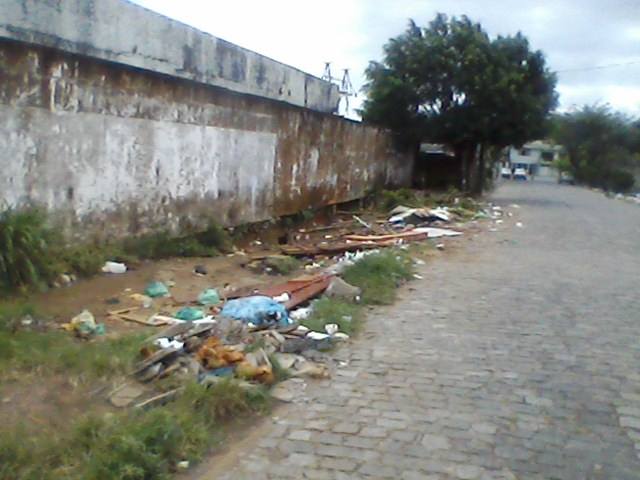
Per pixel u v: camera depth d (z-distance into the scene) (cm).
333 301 721
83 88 813
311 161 1598
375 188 2223
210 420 414
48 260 716
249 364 485
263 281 902
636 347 605
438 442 398
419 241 1297
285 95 1490
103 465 339
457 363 547
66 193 802
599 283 916
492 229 1577
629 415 445
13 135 717
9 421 392
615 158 5909
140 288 779
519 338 626
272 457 378
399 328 652
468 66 2405
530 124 2489
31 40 729
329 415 436
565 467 370
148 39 939
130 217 925
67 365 474
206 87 1080
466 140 2586
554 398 473
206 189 1112
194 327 557
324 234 1524
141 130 930
